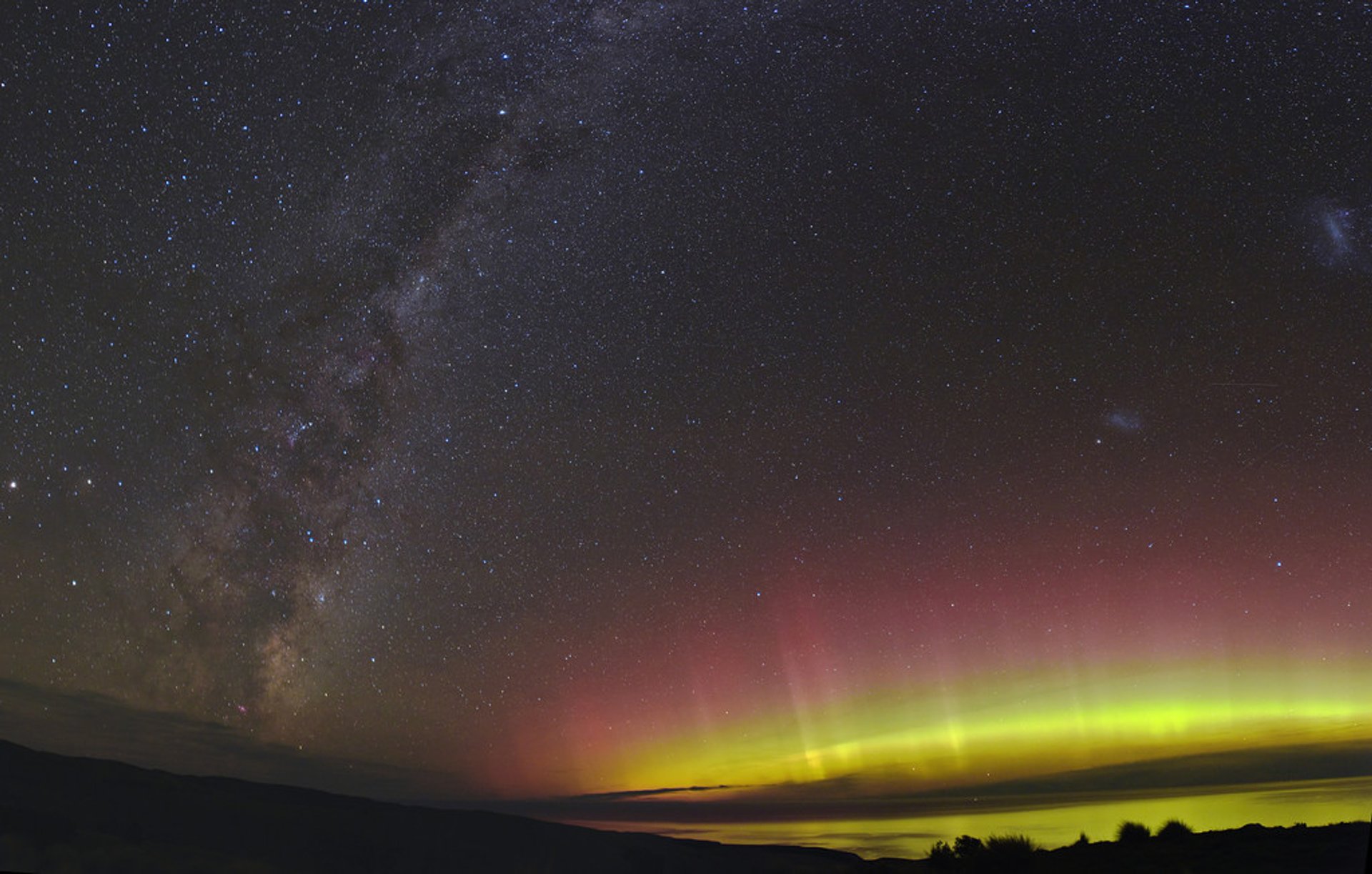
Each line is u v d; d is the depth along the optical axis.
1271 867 10.14
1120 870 10.67
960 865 12.55
